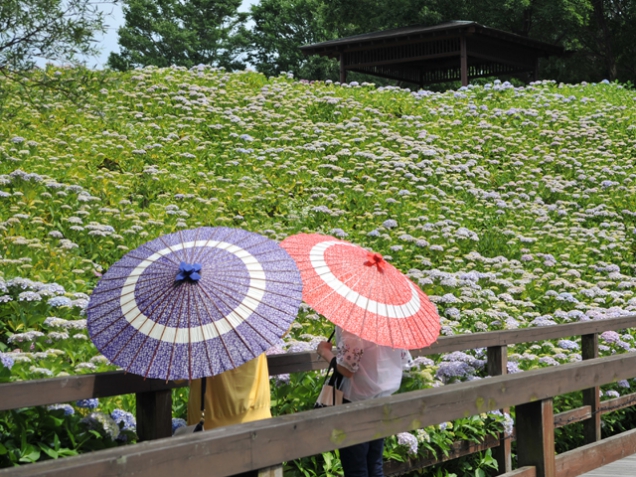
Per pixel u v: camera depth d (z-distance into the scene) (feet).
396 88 67.62
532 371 13.84
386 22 126.72
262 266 11.41
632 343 30.04
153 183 38.42
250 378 11.38
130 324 10.73
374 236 36.63
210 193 38.99
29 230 28.81
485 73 102.94
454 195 45.80
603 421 23.30
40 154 37.22
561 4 118.93
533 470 13.67
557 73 139.23
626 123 63.31
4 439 12.25
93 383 11.95
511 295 34.06
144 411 12.72
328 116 57.00
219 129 48.73
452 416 11.69
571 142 58.08
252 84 62.90
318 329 26.25
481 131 57.82
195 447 8.20
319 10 165.27
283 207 39.86
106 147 40.93
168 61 194.49
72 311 22.48
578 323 21.56
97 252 29.35
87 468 7.34
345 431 10.02
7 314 21.75
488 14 123.44
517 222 44.39
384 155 47.73
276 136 50.24
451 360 21.58
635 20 127.24
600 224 45.32
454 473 18.44
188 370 10.21
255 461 8.82
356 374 13.03
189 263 11.21
